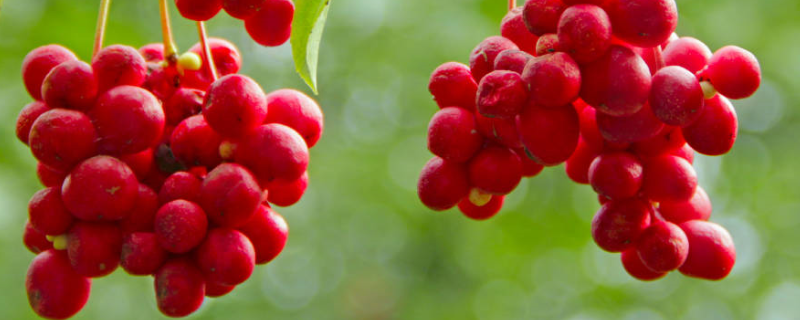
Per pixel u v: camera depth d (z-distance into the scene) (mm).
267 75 1226
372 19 1177
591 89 307
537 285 1250
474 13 1010
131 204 312
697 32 1076
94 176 308
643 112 311
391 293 1399
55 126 308
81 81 311
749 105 1284
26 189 619
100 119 311
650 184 320
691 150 325
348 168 1261
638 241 321
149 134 312
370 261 1412
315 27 337
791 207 1305
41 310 318
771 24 1089
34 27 599
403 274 1403
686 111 308
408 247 1395
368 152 1291
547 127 307
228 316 1218
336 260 1403
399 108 1296
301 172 317
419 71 1149
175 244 310
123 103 310
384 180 1271
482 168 317
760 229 1341
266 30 338
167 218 310
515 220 1145
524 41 321
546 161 311
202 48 328
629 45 312
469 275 1312
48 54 322
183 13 325
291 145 315
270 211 322
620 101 306
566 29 305
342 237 1352
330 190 1280
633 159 318
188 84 328
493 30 981
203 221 312
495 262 1226
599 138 321
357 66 1223
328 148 1289
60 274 317
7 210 607
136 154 316
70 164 311
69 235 314
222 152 315
